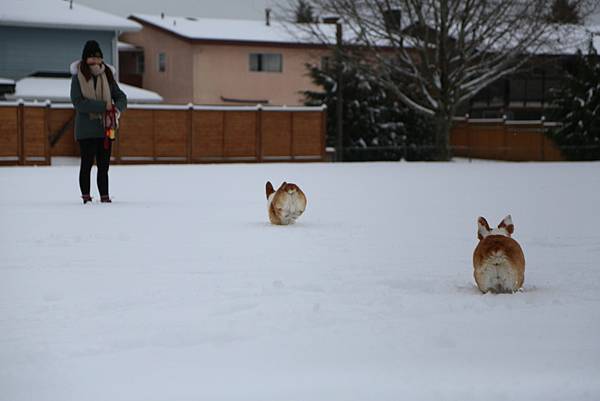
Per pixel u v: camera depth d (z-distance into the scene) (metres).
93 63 12.68
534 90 51.88
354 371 4.11
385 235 9.12
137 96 42.19
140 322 4.95
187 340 4.59
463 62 34.84
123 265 7.02
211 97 47.19
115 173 23.16
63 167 26.86
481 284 5.92
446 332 4.82
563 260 7.50
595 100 38.50
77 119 12.84
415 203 13.16
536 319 5.15
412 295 5.84
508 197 14.33
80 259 7.32
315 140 36.03
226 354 4.35
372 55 35.81
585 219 10.88
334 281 6.33
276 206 9.91
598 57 38.75
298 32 42.50
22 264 7.04
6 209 11.76
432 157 41.06
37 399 3.64
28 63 42.00
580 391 3.86
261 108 34.94
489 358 4.35
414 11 34.84
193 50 46.62
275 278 6.44
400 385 3.92
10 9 41.72
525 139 41.16
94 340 4.55
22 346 4.43
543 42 34.03
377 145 40.31
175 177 21.12
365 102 40.47
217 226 9.89
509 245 5.91
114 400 3.65
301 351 4.42
